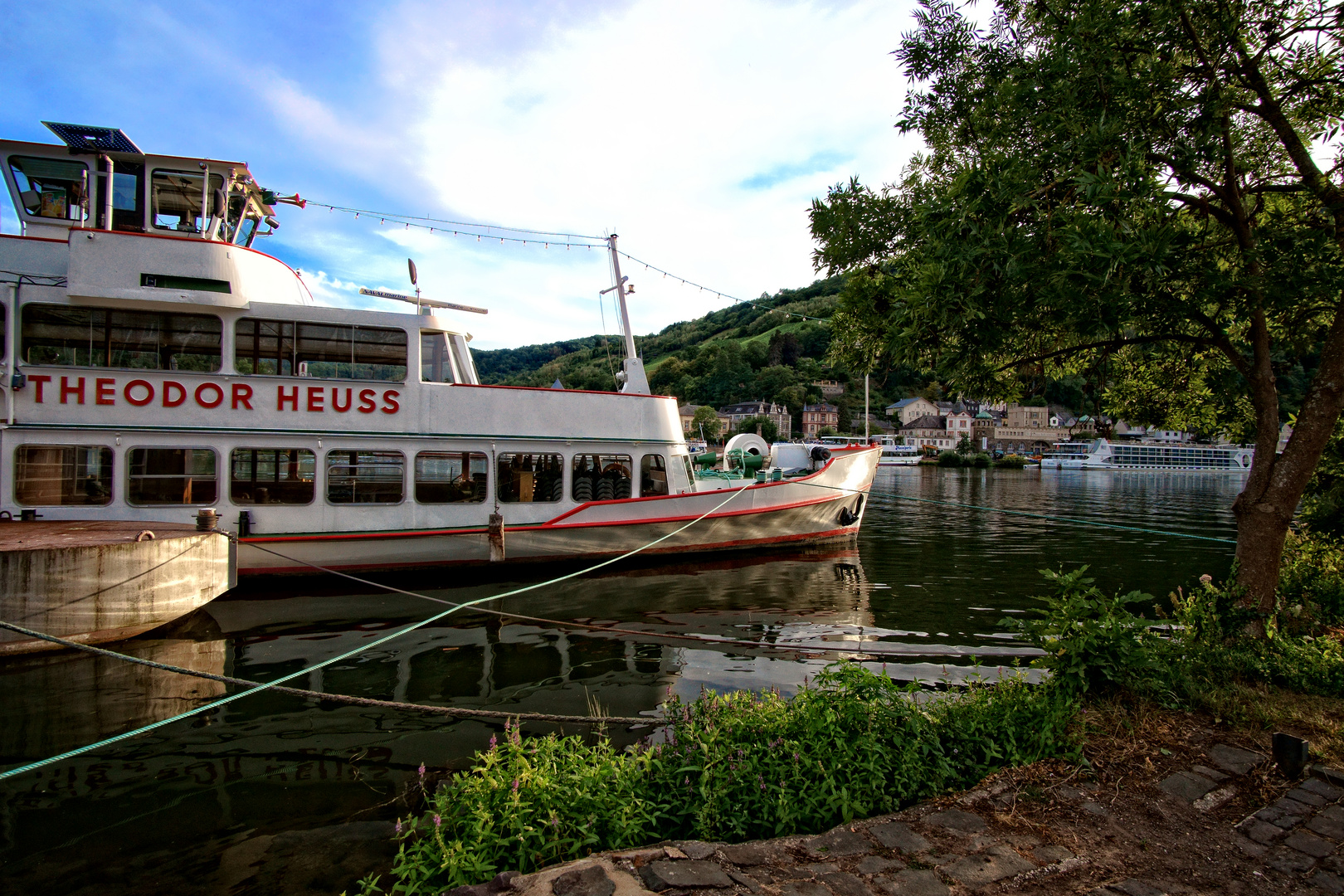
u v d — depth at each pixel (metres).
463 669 7.80
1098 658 5.16
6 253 10.63
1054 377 7.50
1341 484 8.52
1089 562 15.72
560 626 9.67
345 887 3.88
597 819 3.64
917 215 5.96
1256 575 6.20
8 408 10.15
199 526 9.84
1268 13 5.70
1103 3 5.23
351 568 11.82
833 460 16.53
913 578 13.50
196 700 6.71
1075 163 5.35
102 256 10.42
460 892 3.07
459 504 12.37
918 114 6.70
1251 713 4.88
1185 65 5.80
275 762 5.44
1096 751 4.45
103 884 3.93
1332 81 5.84
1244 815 3.81
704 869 3.21
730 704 5.12
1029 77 5.62
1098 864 3.36
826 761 4.12
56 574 7.70
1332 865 3.36
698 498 14.25
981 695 5.16
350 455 11.72
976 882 3.20
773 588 12.38
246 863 4.12
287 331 11.41
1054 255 5.18
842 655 8.46
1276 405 6.18
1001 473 87.44
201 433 10.93
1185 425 8.80
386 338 11.92
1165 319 5.70
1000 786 4.05
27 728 6.06
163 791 4.97
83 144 11.04
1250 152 6.59
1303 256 5.32
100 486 10.54
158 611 8.38
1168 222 5.14
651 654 8.43
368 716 6.37
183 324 10.95
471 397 12.45
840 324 7.07
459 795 3.96
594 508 13.23
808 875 3.22
